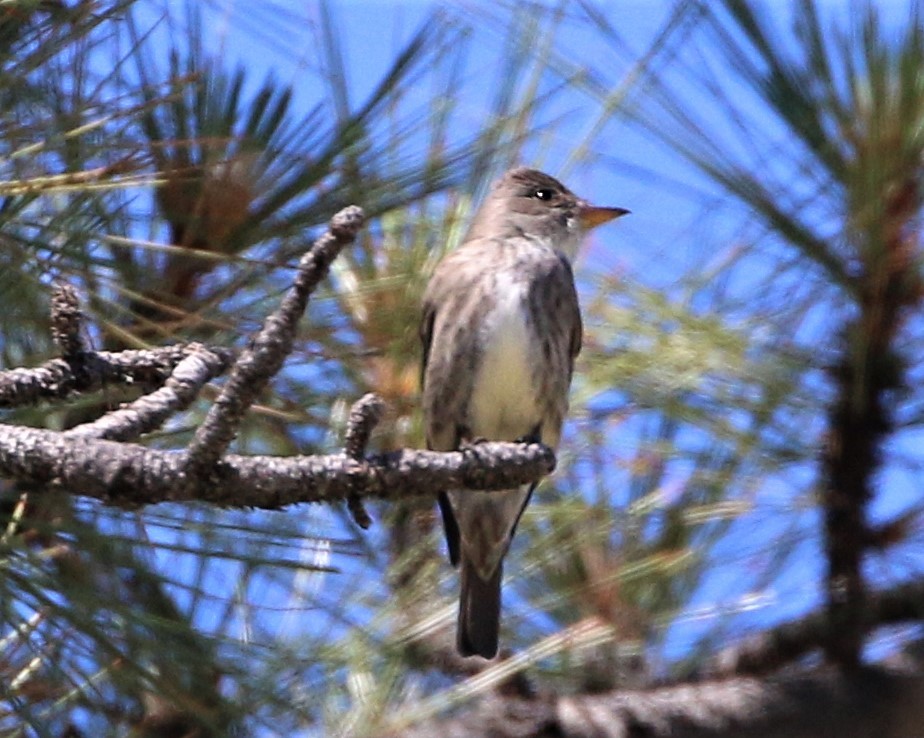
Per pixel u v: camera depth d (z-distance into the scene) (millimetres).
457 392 8453
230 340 5934
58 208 5453
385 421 7035
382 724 6492
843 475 7008
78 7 5113
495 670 6777
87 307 5398
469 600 7098
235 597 5855
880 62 6734
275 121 5969
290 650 6094
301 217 6000
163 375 4918
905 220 6750
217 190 5871
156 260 5906
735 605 7172
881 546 7020
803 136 6785
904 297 6828
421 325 7184
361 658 6469
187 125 5898
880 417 6980
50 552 4945
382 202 6145
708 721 6969
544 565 7215
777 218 6859
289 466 4285
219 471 4242
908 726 7055
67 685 5172
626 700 7020
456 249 7145
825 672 7082
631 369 7277
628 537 7277
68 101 5406
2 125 5055
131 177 5246
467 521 7305
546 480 7402
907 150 6664
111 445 4270
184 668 5211
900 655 7191
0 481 4965
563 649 6926
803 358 7039
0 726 5188
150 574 5074
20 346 5617
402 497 4352
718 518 7133
